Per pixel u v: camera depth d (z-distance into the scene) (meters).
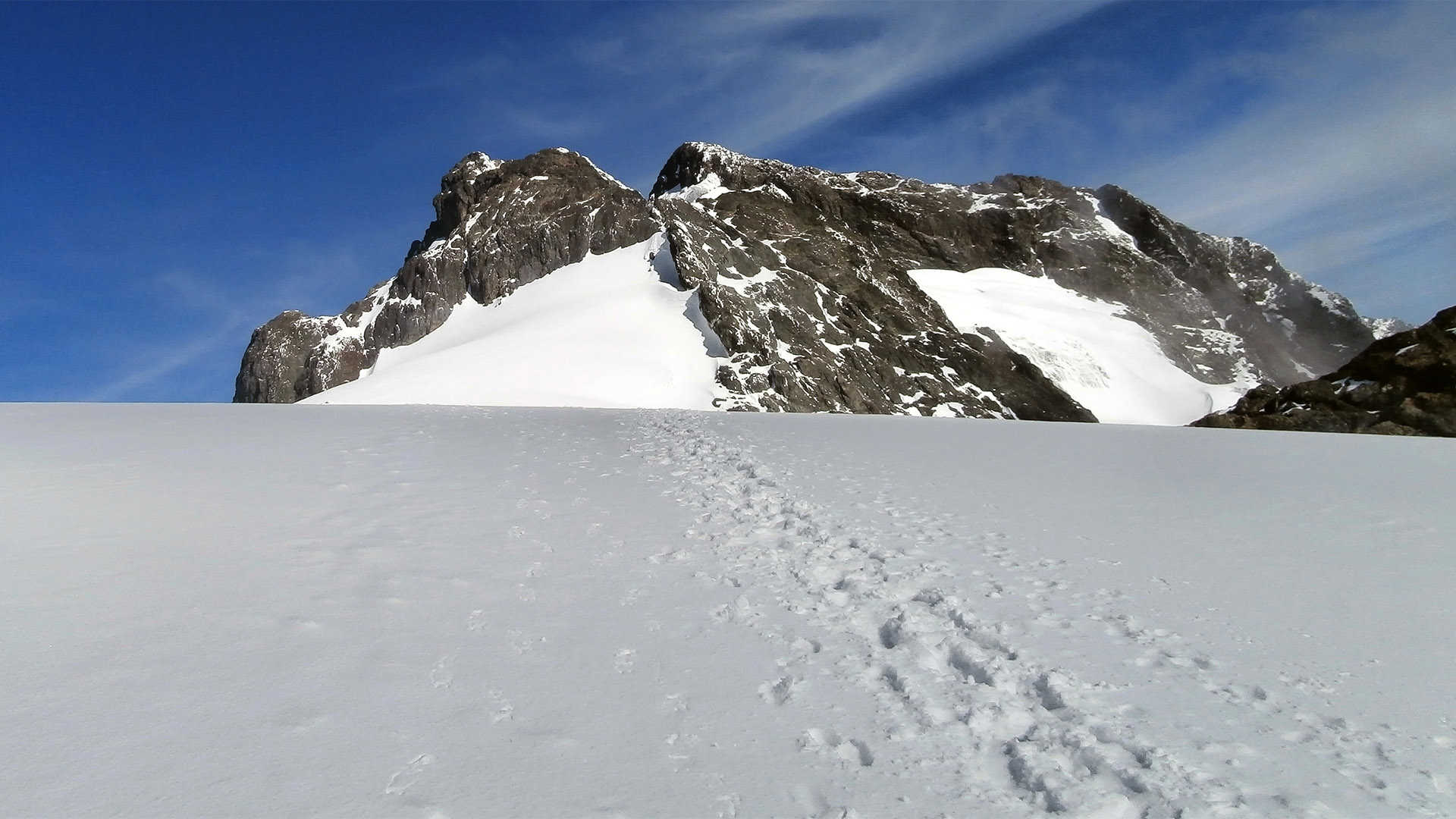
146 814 3.43
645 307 88.19
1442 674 5.15
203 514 8.70
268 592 6.22
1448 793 3.86
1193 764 4.11
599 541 8.05
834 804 3.72
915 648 5.47
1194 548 8.10
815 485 11.40
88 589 6.16
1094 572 7.27
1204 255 123.56
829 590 6.68
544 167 113.94
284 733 4.12
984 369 87.81
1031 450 15.62
